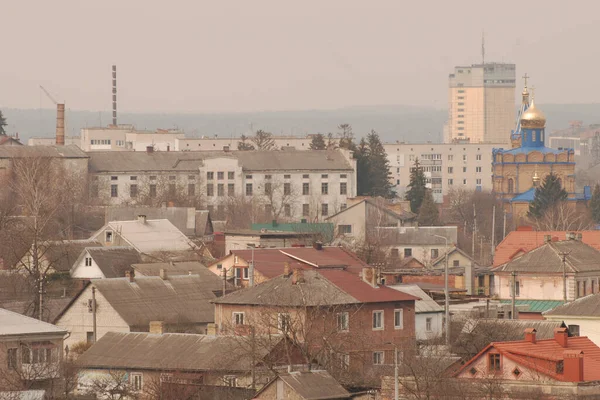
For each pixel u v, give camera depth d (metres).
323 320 195.12
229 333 195.25
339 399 155.50
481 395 152.88
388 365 189.25
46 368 183.50
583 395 151.50
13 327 189.75
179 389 171.00
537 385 153.00
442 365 171.12
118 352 186.50
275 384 156.50
